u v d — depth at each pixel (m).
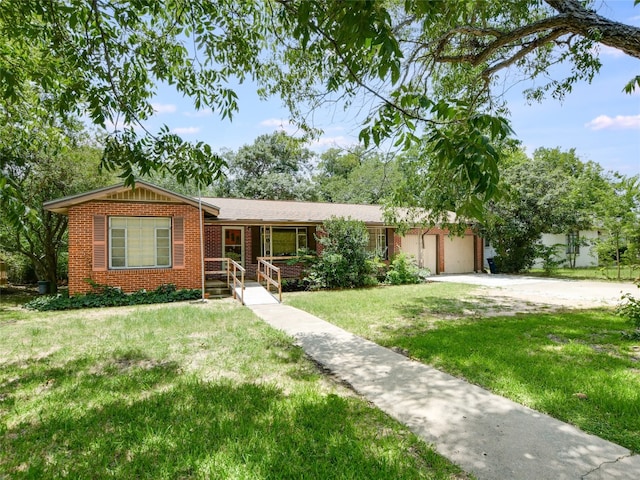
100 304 10.55
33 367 5.09
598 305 9.76
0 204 2.43
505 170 16.77
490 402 3.81
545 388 4.11
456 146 1.81
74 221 11.12
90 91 3.53
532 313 8.73
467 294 12.16
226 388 4.21
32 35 3.65
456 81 7.62
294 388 4.26
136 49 4.31
